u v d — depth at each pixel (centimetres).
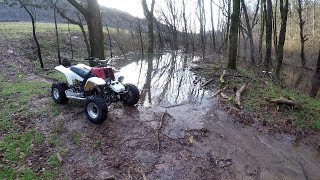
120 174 321
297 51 1739
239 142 393
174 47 1634
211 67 899
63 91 467
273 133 422
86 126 406
